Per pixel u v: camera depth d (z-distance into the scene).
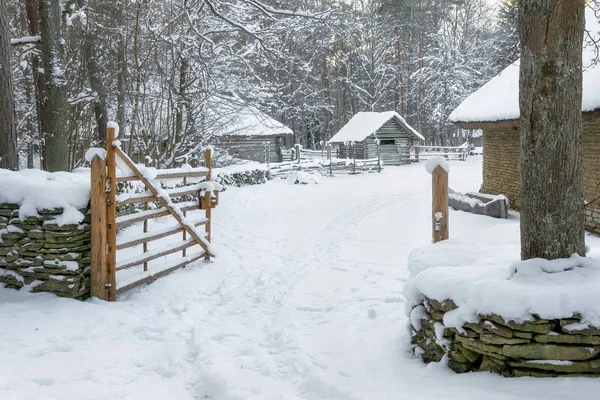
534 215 3.89
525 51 3.88
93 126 18.17
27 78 15.73
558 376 3.44
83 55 15.09
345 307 6.18
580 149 3.85
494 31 47.75
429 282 4.25
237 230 12.12
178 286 7.30
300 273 8.20
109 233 6.45
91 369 4.44
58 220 6.25
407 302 4.71
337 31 12.67
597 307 3.38
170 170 7.92
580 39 3.77
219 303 6.67
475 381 3.61
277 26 14.42
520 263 3.80
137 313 6.11
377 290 6.88
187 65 16.05
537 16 3.75
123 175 6.86
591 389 3.24
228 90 17.17
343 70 49.06
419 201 16.30
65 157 10.95
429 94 45.28
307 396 3.91
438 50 45.53
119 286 6.60
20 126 15.98
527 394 3.29
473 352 3.85
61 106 10.80
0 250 6.45
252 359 4.68
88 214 6.50
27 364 4.43
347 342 4.94
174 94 15.77
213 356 4.72
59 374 4.29
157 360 4.77
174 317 6.02
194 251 9.55
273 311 6.28
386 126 34.41
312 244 10.57
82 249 6.40
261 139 28.84
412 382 3.88
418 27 46.66
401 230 11.51
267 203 16.61
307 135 58.19
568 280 3.66
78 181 7.04
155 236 7.45
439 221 5.89
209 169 9.06
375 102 44.75
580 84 3.81
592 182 9.68
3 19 8.30
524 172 3.96
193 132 16.91
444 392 3.54
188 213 14.26
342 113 50.56
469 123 13.33
